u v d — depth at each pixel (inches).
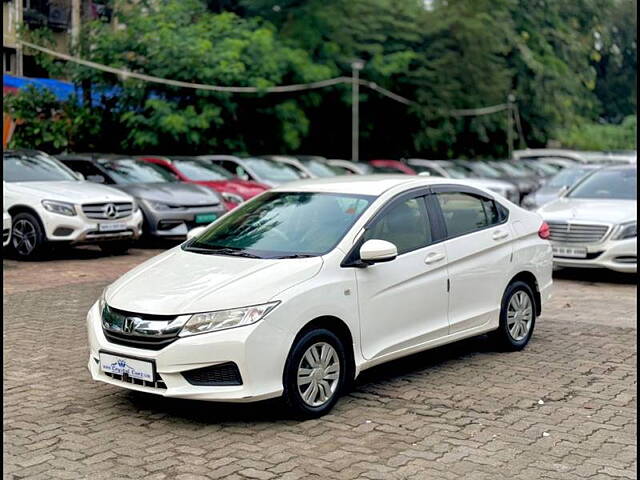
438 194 277.6
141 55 1037.2
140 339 215.8
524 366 282.4
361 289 236.4
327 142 1369.3
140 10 1068.5
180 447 204.8
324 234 245.6
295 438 211.0
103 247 564.7
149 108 1021.2
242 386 209.8
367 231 247.1
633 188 521.3
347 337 234.5
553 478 187.8
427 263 258.8
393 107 1416.1
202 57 1042.7
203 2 1261.1
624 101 2293.3
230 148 1102.4
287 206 266.8
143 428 218.2
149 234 569.6
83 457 198.8
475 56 1432.1
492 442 209.9
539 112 1644.9
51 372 270.7
